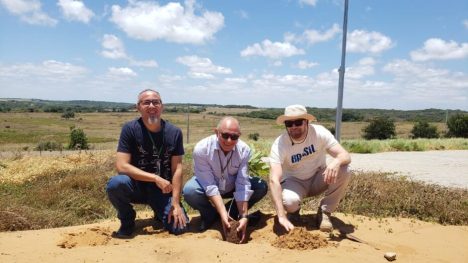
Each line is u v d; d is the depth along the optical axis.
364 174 4.73
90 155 8.64
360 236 2.69
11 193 4.98
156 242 2.48
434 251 2.47
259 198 2.95
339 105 9.52
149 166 2.71
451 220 3.17
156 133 2.67
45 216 3.48
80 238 2.54
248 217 2.91
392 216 3.30
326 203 2.74
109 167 6.72
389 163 8.18
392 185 3.97
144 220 3.09
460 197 3.66
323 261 2.20
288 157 2.78
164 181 2.61
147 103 2.59
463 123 26.03
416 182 4.32
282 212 2.64
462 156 10.15
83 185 4.91
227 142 2.60
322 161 2.87
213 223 2.91
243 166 2.73
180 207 2.72
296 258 2.23
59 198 4.29
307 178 2.90
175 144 2.72
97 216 3.95
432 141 13.89
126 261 2.20
